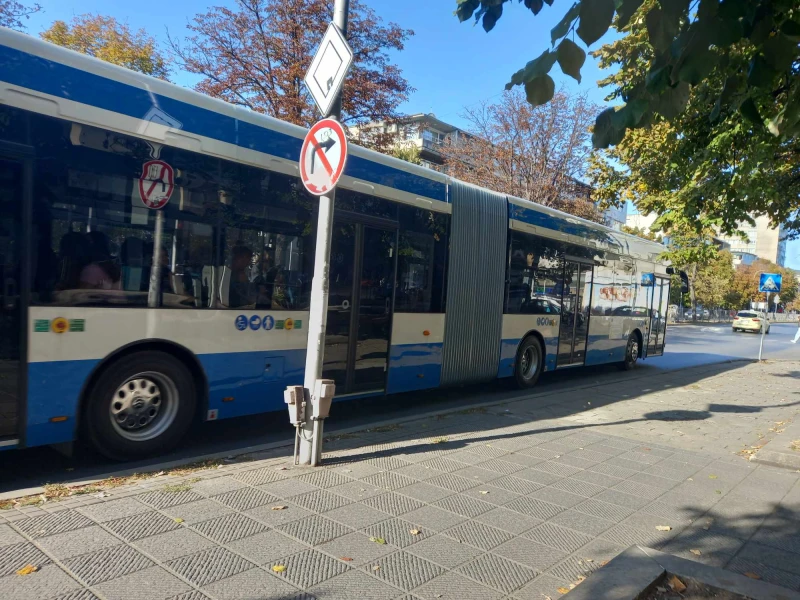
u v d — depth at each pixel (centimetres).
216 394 608
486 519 456
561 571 377
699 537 449
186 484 483
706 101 656
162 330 557
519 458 630
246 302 630
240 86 1883
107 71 516
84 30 2047
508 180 2605
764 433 841
